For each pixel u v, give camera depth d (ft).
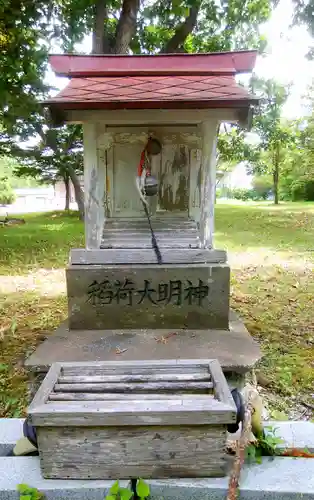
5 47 16.83
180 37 20.59
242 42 24.16
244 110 8.26
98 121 8.76
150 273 9.04
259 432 6.29
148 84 8.67
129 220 9.39
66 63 9.37
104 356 7.95
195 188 9.24
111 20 23.26
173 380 6.53
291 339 13.32
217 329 9.27
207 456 5.52
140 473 5.57
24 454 6.39
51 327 14.51
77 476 5.60
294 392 10.03
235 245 30.40
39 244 31.50
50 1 16.80
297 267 23.24
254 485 5.59
